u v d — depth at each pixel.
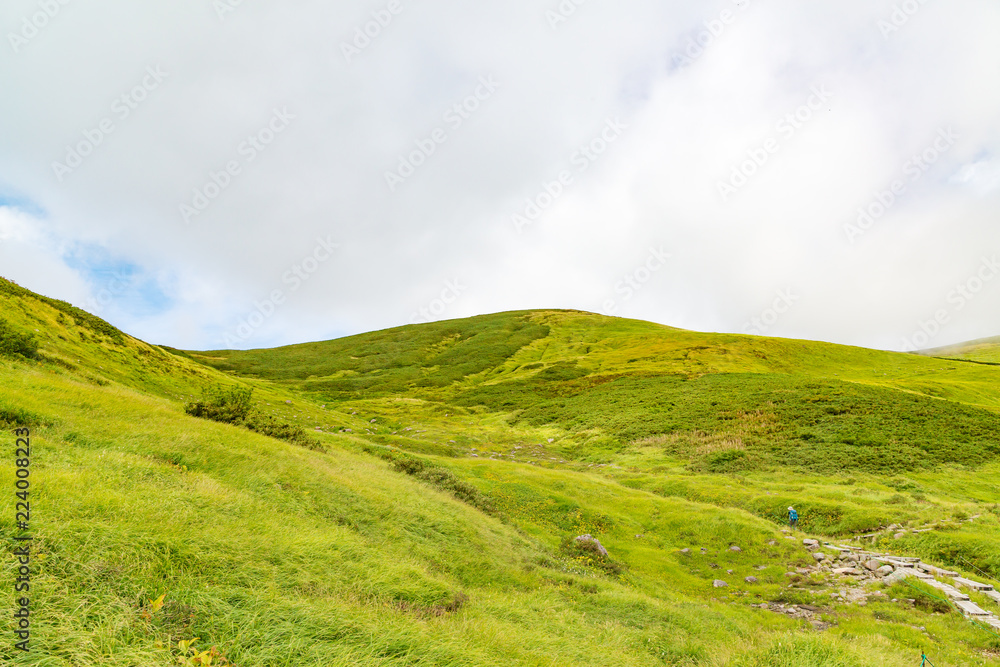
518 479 27.70
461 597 10.12
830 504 25.28
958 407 43.31
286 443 19.58
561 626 10.55
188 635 5.55
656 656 10.20
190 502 9.49
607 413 53.78
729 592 17.33
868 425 39.66
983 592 15.09
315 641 6.11
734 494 28.58
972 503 25.94
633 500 26.42
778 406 46.16
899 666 9.35
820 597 15.96
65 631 4.84
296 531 10.20
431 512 16.83
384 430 50.75
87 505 7.53
